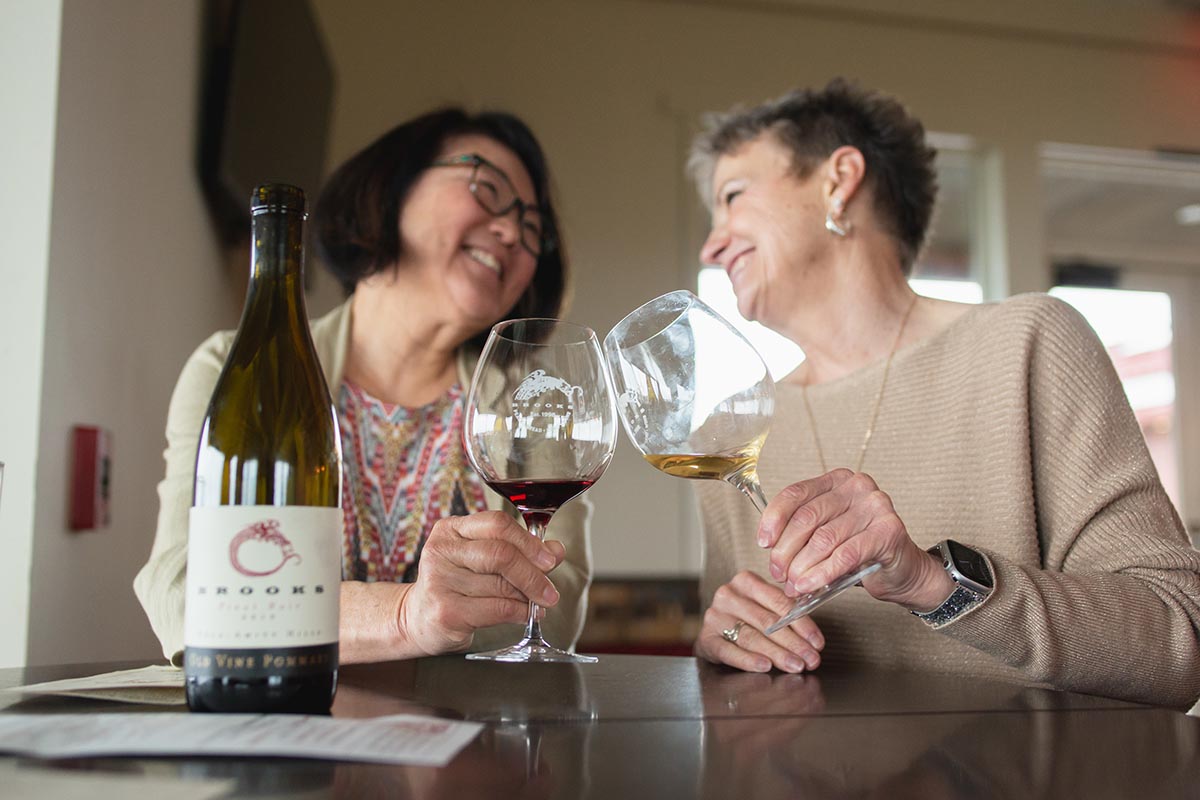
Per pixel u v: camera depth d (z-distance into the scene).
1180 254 5.71
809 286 1.44
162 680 0.76
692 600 3.55
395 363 1.50
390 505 1.42
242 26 2.05
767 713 0.71
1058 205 5.30
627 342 0.91
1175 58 4.55
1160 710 0.73
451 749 0.52
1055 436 1.19
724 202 1.53
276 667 0.60
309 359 0.75
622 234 3.91
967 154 4.42
